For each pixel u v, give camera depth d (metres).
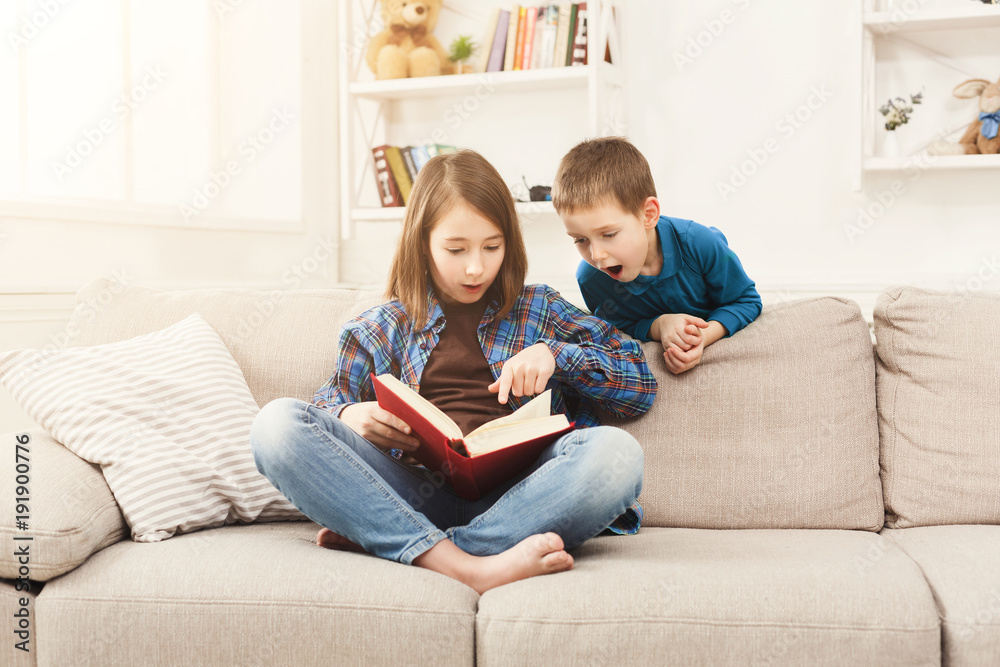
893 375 1.43
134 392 1.35
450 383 1.38
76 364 1.37
